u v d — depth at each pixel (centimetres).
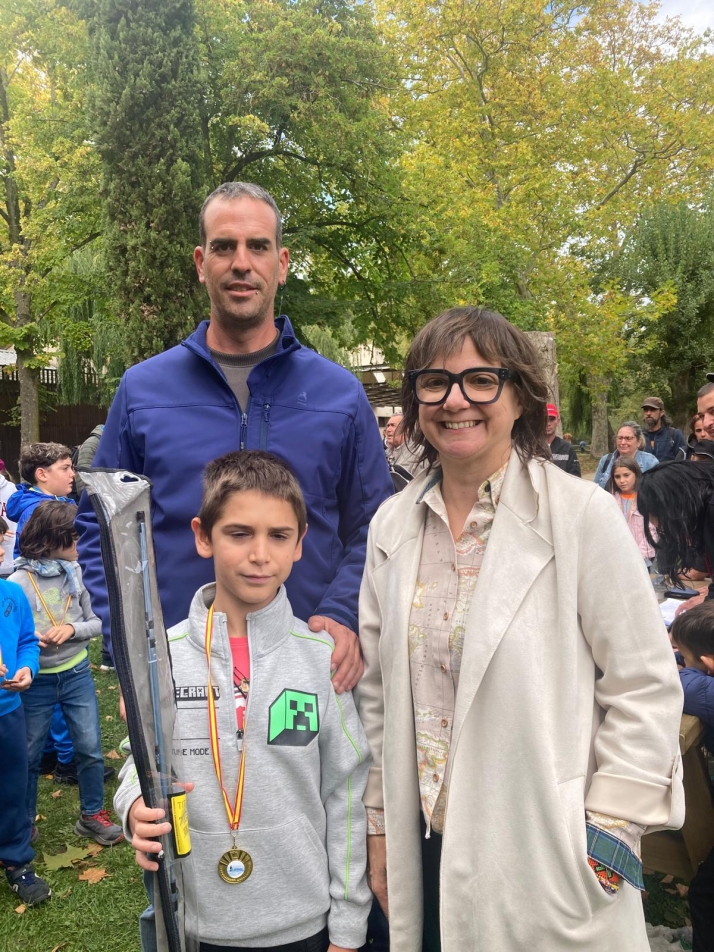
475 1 1755
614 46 2009
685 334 2103
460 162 1648
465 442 142
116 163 1027
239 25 1217
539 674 130
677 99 1962
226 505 148
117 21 1017
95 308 1839
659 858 247
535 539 137
